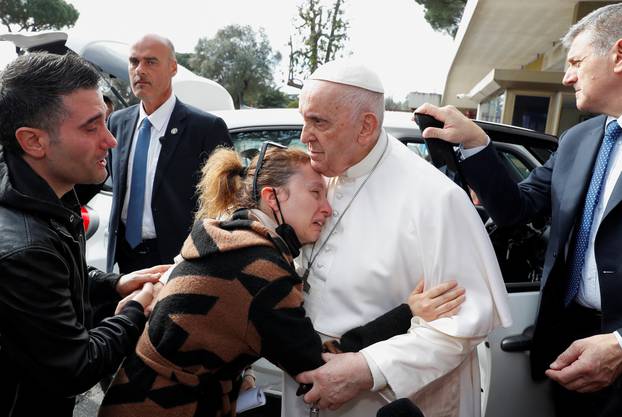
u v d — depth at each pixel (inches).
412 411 39.7
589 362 54.9
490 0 354.6
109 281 64.9
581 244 64.7
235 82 860.0
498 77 378.0
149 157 102.5
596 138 65.7
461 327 50.4
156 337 47.9
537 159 108.0
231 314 45.6
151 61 99.3
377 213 56.4
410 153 58.9
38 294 41.9
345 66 51.3
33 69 45.5
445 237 52.7
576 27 63.6
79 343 45.0
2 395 43.4
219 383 49.5
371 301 55.9
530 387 77.2
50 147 46.5
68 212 47.6
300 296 48.4
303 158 54.1
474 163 65.1
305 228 52.7
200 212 57.6
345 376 48.8
